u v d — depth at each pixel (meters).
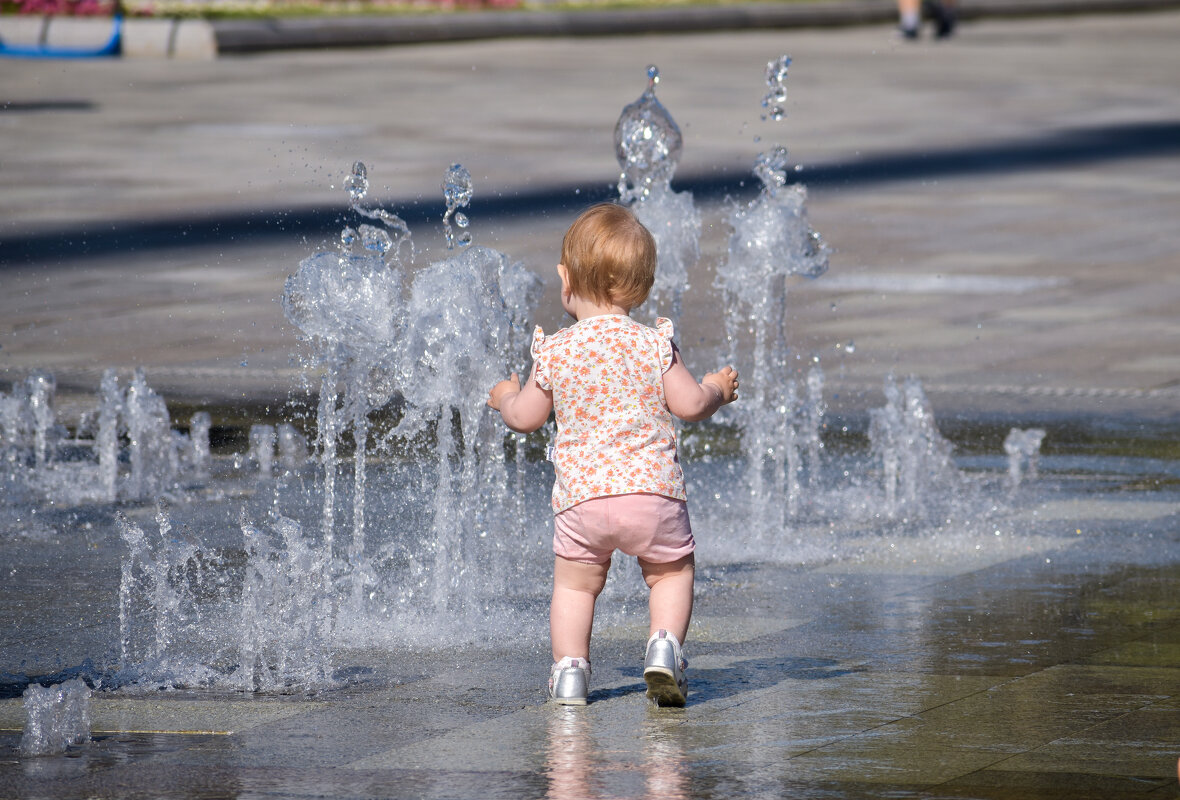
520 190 42.81
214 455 20.22
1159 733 10.75
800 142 54.31
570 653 11.59
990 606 14.18
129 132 54.50
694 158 49.78
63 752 10.53
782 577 15.30
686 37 92.50
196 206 40.62
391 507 17.78
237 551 16.05
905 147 53.69
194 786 9.88
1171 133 57.44
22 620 13.72
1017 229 39.28
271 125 56.31
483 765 10.22
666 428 11.75
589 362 11.68
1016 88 71.31
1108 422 22.22
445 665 12.53
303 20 82.31
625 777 9.97
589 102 63.72
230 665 12.50
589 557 11.66
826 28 99.50
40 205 40.66
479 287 15.23
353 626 13.55
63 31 79.56
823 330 28.30
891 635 13.28
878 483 19.22
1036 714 11.17
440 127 56.16
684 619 11.58
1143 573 15.30
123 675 12.23
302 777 10.02
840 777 9.94
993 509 18.02
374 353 15.20
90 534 16.83
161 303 30.00
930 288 32.28
